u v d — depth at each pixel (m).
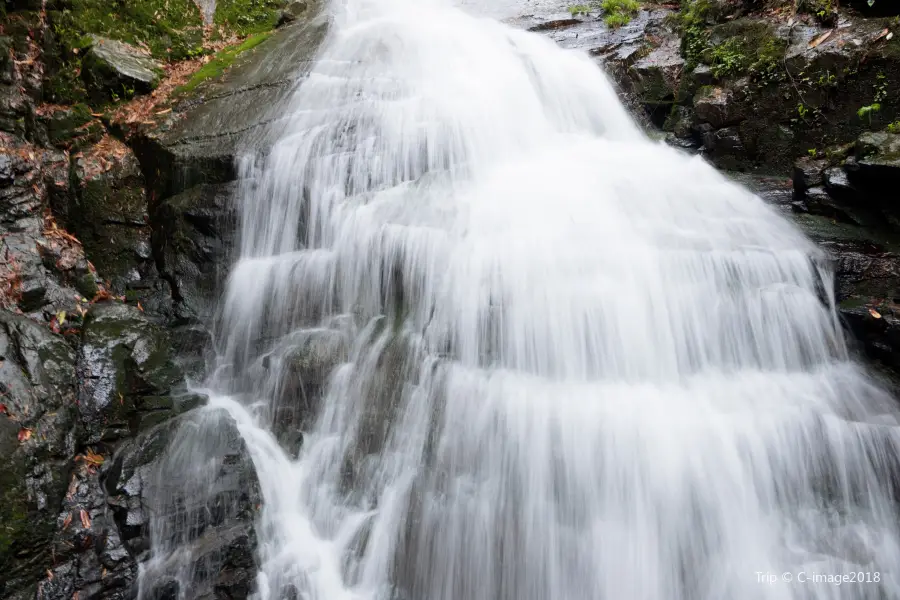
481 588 4.64
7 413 4.54
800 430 4.86
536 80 8.07
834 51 6.90
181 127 7.11
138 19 8.18
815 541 4.61
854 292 5.76
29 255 5.94
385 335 5.53
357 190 6.48
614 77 8.47
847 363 5.54
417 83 7.66
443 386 5.16
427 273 5.60
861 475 4.77
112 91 7.59
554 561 4.60
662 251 5.68
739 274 5.63
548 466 4.73
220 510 4.80
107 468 4.94
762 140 7.43
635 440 4.71
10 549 4.17
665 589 4.51
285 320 5.91
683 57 8.40
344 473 5.06
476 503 4.75
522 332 5.27
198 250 6.37
